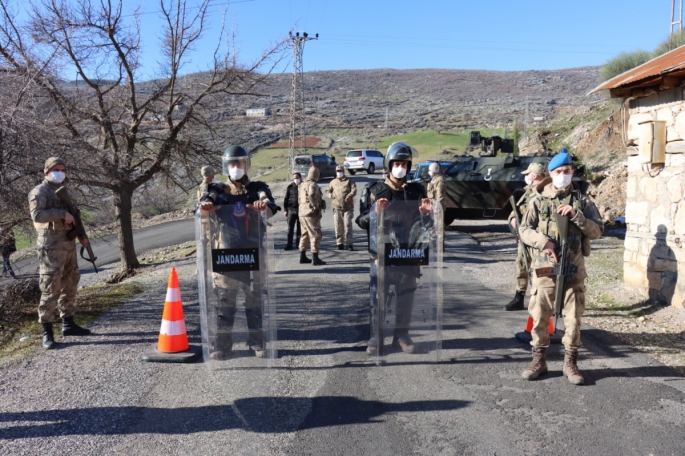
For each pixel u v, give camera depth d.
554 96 146.00
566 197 4.67
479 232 15.00
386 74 191.00
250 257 4.96
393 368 5.07
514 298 7.05
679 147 6.55
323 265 10.32
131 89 11.45
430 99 148.75
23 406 4.39
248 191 5.24
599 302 7.24
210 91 11.69
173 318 5.48
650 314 6.58
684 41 21.95
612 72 26.12
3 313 7.19
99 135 11.13
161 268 11.80
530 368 4.79
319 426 3.99
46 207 5.74
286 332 6.22
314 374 4.95
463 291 8.02
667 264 6.75
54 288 5.82
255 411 4.23
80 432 3.96
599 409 4.19
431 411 4.20
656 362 5.11
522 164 14.13
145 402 4.43
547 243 4.57
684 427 3.89
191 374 5.00
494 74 188.38
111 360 5.40
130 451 3.70
